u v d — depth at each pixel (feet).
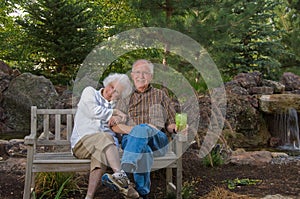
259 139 23.39
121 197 11.14
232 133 18.94
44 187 11.07
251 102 23.98
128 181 9.50
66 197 10.97
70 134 11.82
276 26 38.37
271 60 33.58
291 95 24.23
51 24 29.58
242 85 25.44
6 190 11.65
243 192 11.73
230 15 22.97
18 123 25.99
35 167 9.94
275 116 24.29
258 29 33.53
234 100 22.99
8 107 26.30
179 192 10.59
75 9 29.76
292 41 35.73
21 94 25.98
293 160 16.48
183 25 21.48
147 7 22.48
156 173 12.71
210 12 22.70
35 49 31.86
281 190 11.93
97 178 9.81
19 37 37.24
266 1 33.09
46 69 32.14
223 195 11.23
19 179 12.78
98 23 33.22
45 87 26.40
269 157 16.49
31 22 32.68
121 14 44.21
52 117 20.79
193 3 22.11
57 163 9.93
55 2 29.19
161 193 11.54
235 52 32.12
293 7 36.88
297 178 13.42
